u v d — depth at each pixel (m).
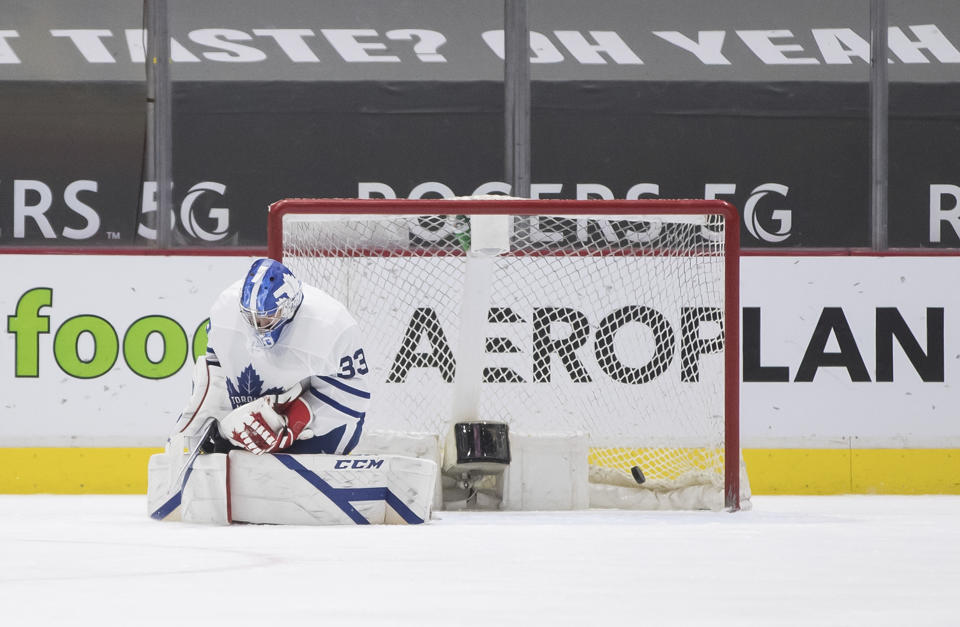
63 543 11.77
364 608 7.20
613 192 26.91
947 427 26.16
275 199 26.77
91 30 26.59
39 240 26.42
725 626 6.61
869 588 8.29
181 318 26.03
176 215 26.61
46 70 26.53
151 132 26.62
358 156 26.84
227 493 14.45
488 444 18.16
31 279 25.84
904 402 26.16
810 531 13.77
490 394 24.56
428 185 26.84
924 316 26.28
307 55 26.84
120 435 25.80
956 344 26.22
